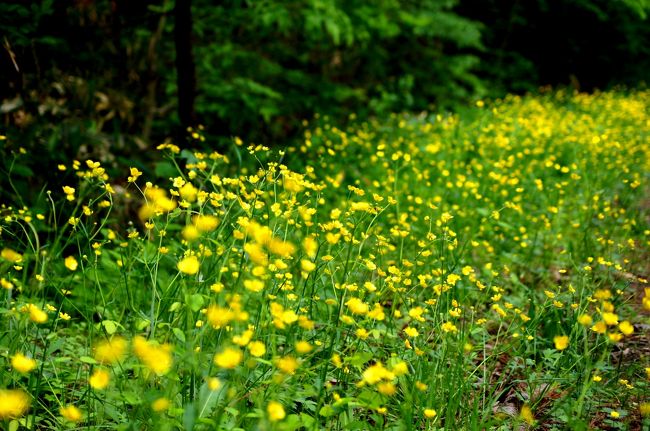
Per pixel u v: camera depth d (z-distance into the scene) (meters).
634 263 3.91
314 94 8.68
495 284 3.55
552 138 6.91
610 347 2.79
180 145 5.05
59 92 5.34
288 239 3.28
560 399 2.39
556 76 14.80
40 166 4.38
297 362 2.02
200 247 2.39
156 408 1.69
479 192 5.09
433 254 3.58
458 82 12.58
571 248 3.96
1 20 4.27
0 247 3.17
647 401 2.45
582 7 13.68
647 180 5.95
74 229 2.68
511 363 2.67
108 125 6.03
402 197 4.91
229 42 7.63
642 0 9.08
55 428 2.05
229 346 1.98
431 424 2.16
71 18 5.17
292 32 9.23
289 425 1.76
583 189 5.26
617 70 14.77
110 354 1.87
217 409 1.92
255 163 5.91
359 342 2.42
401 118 8.30
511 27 13.85
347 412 2.10
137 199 4.68
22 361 1.71
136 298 2.93
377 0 8.45
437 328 2.57
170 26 6.55
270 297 2.25
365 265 2.66
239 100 7.24
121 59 5.97
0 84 4.50
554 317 2.89
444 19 10.75
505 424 2.30
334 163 6.04
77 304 3.07
